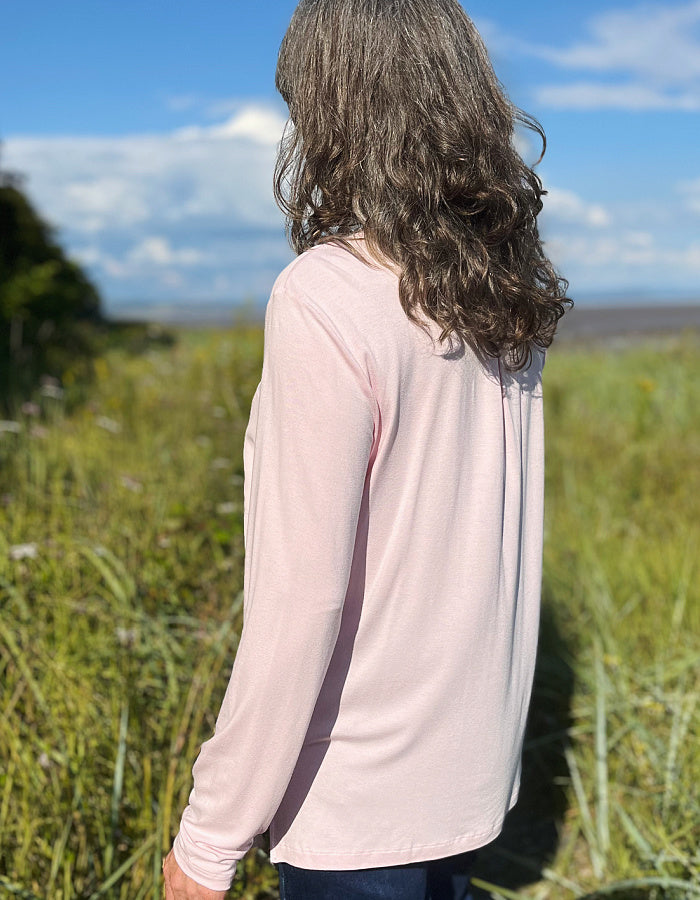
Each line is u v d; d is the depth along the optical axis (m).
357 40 1.04
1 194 13.05
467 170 1.05
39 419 5.52
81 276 14.36
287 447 0.98
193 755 2.12
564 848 2.35
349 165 1.06
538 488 1.24
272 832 1.13
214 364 7.46
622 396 7.60
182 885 1.12
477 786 1.12
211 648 2.57
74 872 1.89
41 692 2.27
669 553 3.63
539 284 1.20
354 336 0.98
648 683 2.69
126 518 3.59
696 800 2.22
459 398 1.07
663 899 2.01
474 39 1.09
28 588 2.83
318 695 1.04
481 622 1.10
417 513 1.05
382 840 1.08
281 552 0.98
